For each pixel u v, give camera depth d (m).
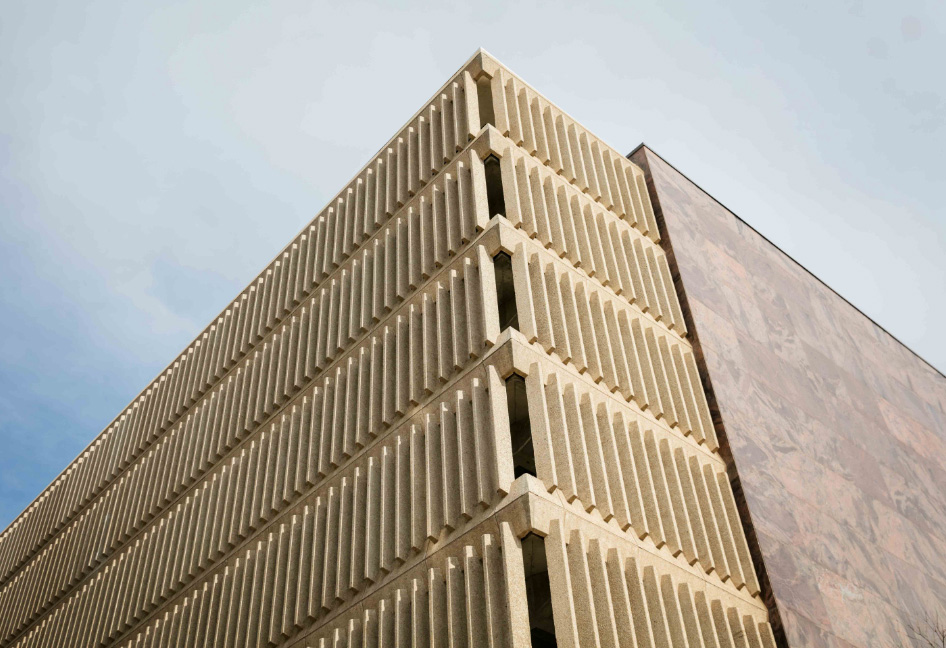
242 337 38.03
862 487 30.69
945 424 40.50
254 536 29.33
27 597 42.72
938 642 27.08
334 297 32.72
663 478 23.70
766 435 28.34
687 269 31.48
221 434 35.19
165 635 30.98
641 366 26.73
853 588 26.20
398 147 33.38
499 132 30.00
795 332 34.56
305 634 24.31
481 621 19.47
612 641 19.05
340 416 28.34
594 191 31.52
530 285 25.55
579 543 20.20
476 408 22.72
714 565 23.17
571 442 22.50
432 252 28.69
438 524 22.03
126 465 41.53
